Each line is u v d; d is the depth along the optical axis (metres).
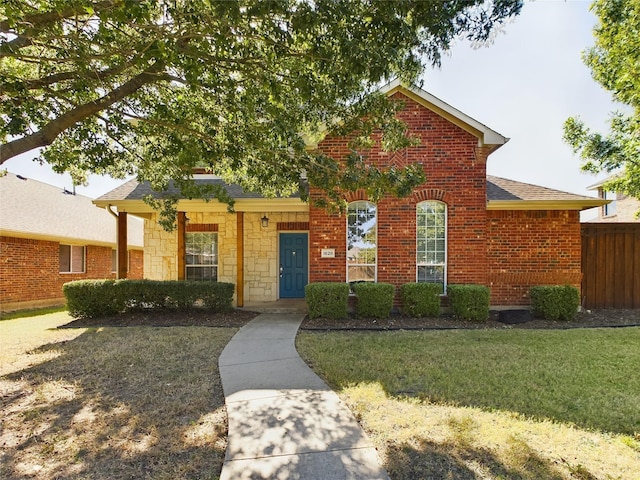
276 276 12.52
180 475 2.87
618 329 8.00
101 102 4.91
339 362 5.54
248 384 4.67
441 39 4.17
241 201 10.44
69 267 15.42
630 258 10.57
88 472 2.93
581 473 2.79
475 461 2.96
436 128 9.32
